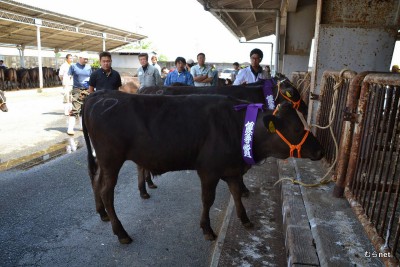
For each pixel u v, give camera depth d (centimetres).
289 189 372
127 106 318
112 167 325
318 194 352
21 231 343
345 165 333
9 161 577
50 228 351
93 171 354
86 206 404
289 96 496
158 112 316
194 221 372
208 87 506
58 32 2533
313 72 539
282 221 355
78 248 316
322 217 302
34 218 371
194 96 332
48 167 546
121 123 313
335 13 511
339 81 378
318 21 520
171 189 465
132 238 335
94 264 293
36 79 2505
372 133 286
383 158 257
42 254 305
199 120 311
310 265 247
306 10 1226
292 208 329
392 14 498
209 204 325
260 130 311
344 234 275
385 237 250
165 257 305
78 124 936
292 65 1280
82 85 785
